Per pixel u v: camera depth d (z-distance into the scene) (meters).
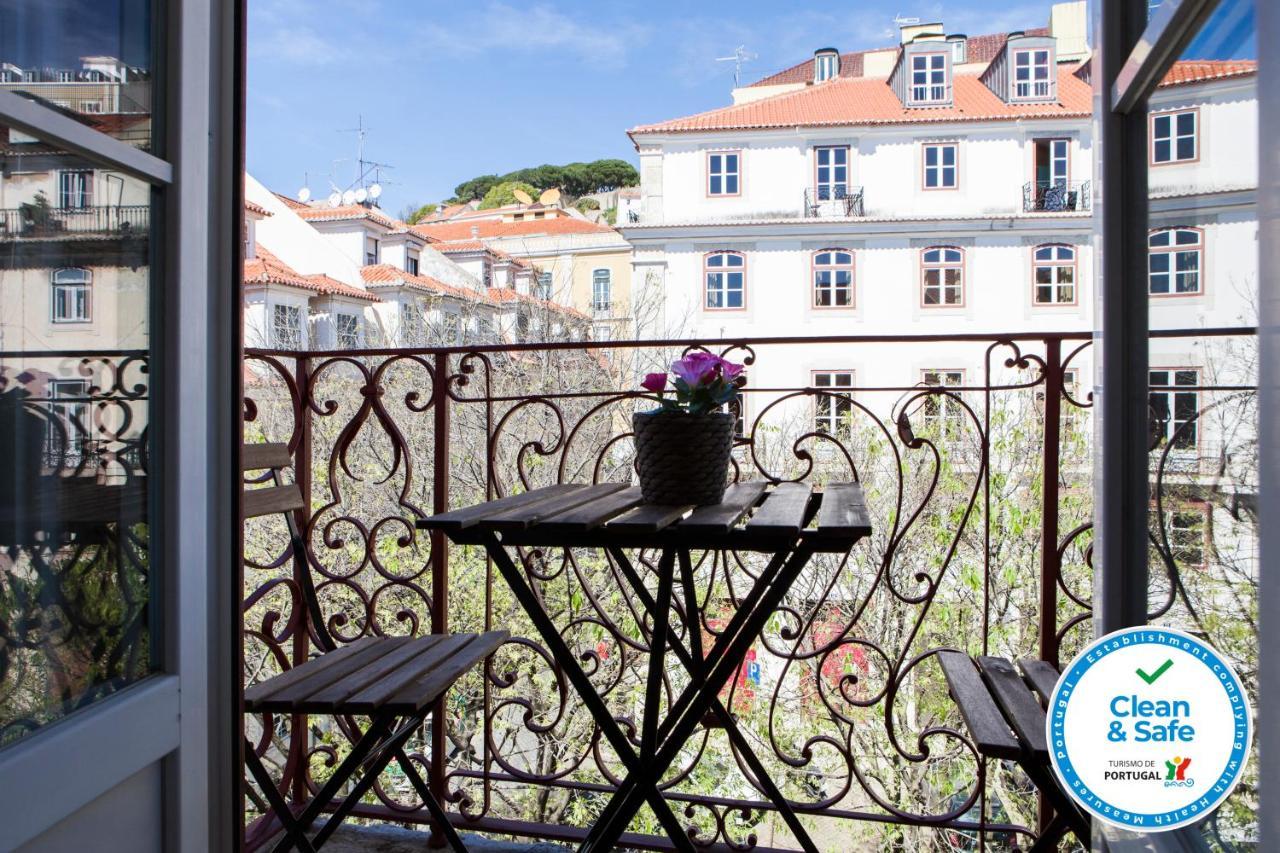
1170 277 1.12
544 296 15.70
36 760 0.92
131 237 1.11
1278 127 0.70
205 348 1.22
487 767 2.22
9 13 0.94
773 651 2.17
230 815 1.27
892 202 22.77
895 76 24.03
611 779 2.20
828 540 1.39
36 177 0.99
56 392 1.02
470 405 8.80
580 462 9.52
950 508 7.55
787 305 22.72
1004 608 7.21
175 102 1.16
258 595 1.99
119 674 1.09
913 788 6.57
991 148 22.58
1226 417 0.93
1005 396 8.52
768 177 22.88
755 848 1.97
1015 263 22.38
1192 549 1.04
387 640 1.93
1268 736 0.72
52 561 1.01
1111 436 1.28
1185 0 0.93
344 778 1.56
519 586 1.48
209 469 1.25
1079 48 25.64
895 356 22.50
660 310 19.75
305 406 2.25
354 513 8.17
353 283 22.41
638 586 1.89
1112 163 1.27
